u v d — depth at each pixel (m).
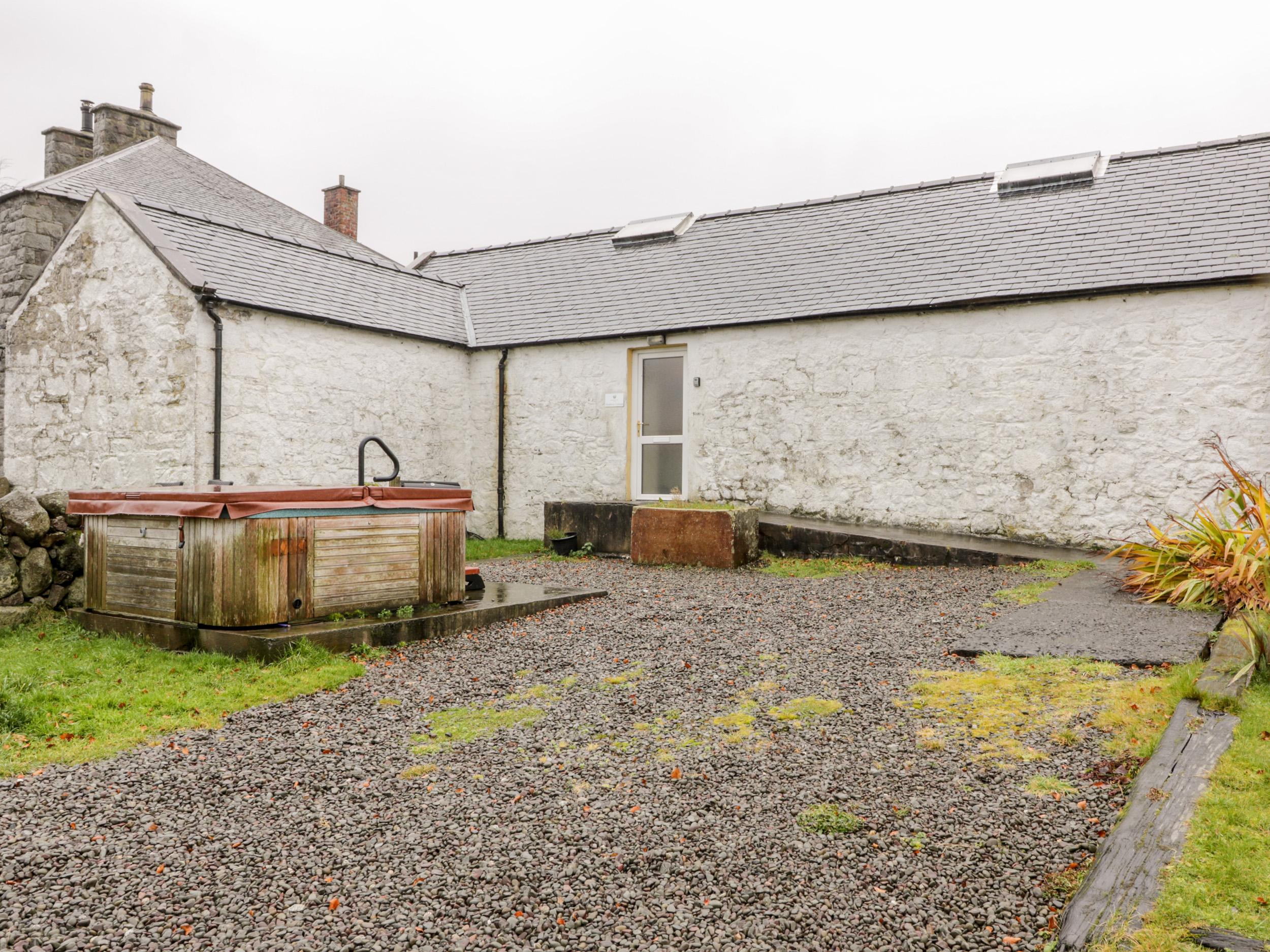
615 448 11.49
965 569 8.12
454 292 13.59
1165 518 8.20
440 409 12.07
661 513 9.32
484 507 12.50
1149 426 8.32
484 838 2.96
